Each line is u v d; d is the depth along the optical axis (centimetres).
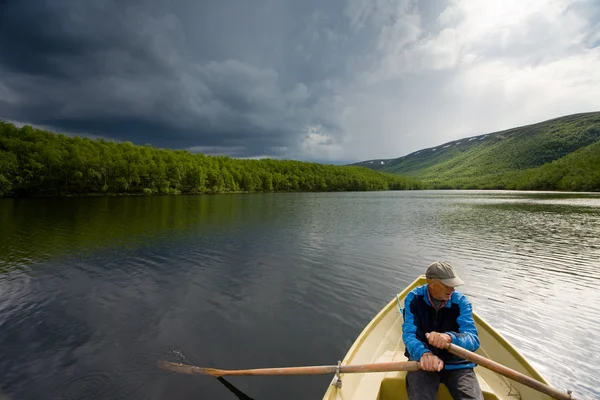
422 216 3469
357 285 1138
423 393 382
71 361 641
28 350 682
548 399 436
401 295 736
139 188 7762
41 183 6056
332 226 2608
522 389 468
